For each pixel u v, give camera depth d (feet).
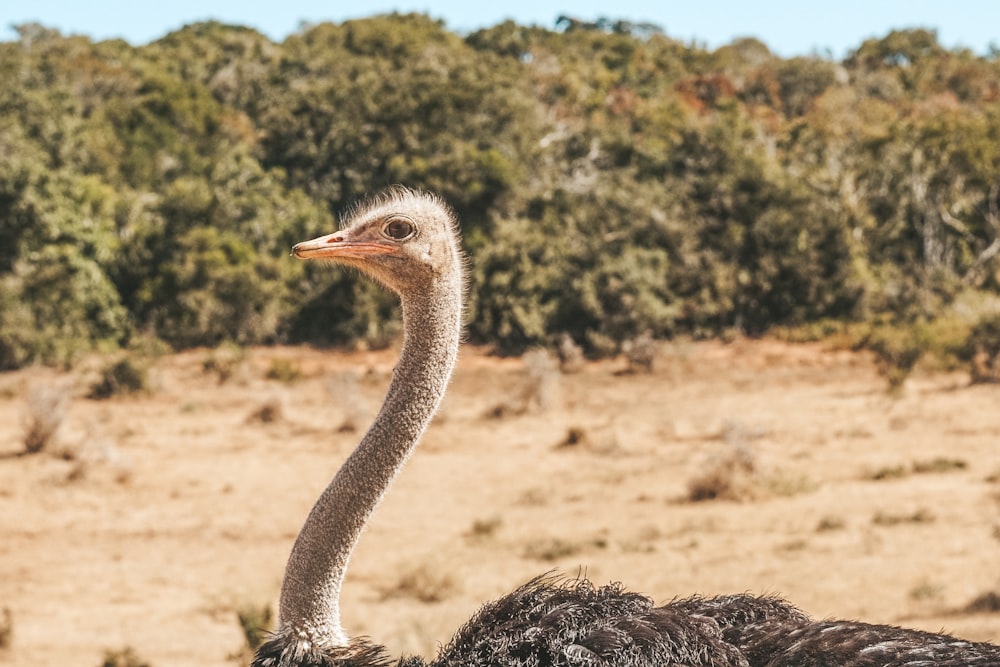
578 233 164.14
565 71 260.62
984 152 171.73
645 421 112.78
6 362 143.84
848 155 189.37
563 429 109.91
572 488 82.53
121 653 43.75
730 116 204.54
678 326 162.81
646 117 229.45
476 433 108.37
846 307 163.22
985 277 172.14
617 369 147.02
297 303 163.32
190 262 158.51
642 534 66.13
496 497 80.53
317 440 106.93
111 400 128.77
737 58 331.16
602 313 155.33
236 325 159.22
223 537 71.61
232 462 96.63
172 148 192.24
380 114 198.29
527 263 157.07
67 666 46.16
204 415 120.78
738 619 13.57
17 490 85.05
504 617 13.30
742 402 121.70
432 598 54.49
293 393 134.21
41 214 151.12
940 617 44.60
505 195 175.42
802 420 106.93
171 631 51.29
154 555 67.26
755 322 164.04
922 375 129.49
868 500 70.95
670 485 81.51
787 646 12.51
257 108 240.12
